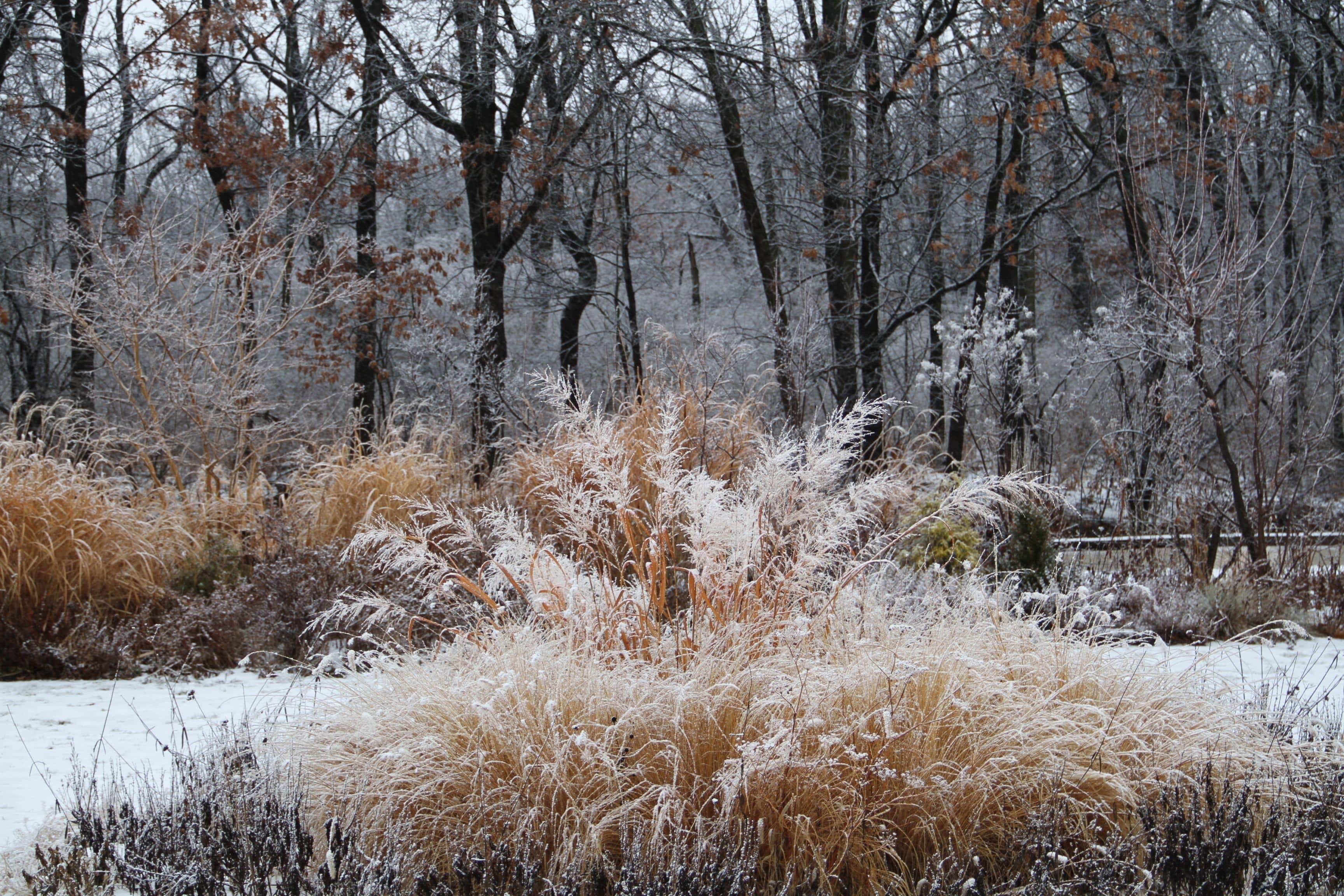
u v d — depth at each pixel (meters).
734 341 15.25
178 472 9.74
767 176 17.97
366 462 9.64
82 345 10.62
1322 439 10.65
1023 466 10.27
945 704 3.66
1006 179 16.50
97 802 3.72
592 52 15.57
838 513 4.64
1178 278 9.98
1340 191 17.92
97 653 6.73
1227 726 3.93
